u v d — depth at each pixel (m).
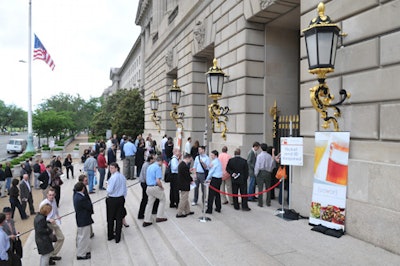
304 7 8.02
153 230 7.93
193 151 13.89
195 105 17.42
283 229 7.00
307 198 7.70
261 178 9.15
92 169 14.12
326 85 6.57
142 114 40.12
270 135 11.43
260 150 11.14
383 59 6.00
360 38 6.46
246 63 11.15
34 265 7.61
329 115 7.21
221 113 12.31
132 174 15.89
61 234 7.39
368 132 6.30
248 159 9.95
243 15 11.25
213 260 5.35
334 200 6.72
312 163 7.60
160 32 25.59
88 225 7.23
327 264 5.11
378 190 5.88
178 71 19.98
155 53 27.14
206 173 9.50
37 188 18.22
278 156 9.61
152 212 8.71
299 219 7.75
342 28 6.89
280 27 11.62
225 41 12.67
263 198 10.15
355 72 6.61
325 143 7.00
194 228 7.23
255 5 10.45
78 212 7.20
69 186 17.41
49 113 49.22
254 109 11.27
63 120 48.50
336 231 6.53
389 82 5.89
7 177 17.48
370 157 6.23
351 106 6.68
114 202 7.89
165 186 12.80
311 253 5.58
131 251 7.08
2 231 6.05
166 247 6.77
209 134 17.52
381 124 6.05
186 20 18.16
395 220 5.53
